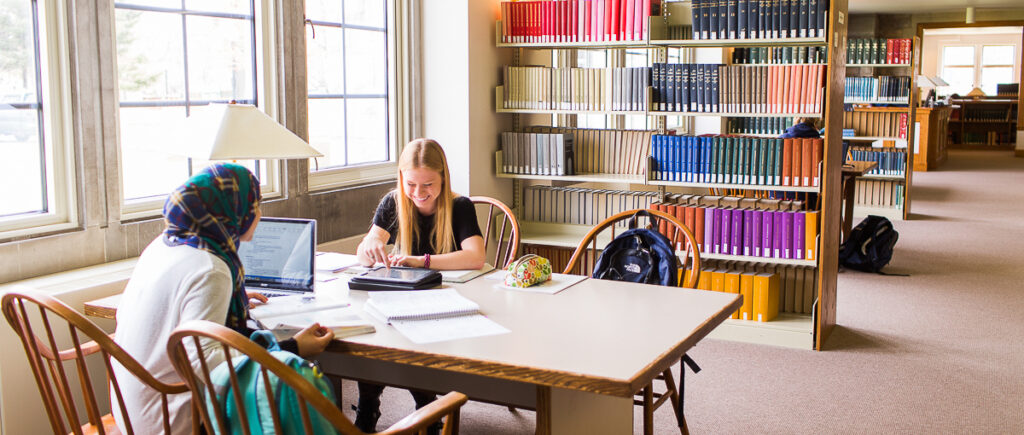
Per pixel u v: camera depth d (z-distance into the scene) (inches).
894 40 352.8
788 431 129.9
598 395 93.8
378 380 98.0
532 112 195.6
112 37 124.3
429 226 124.0
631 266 115.8
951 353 169.9
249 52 151.2
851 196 275.9
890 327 189.8
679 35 190.4
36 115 117.6
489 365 75.9
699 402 142.5
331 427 69.1
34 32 116.0
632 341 82.4
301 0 157.0
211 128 104.7
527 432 130.1
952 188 457.1
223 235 80.8
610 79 188.4
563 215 204.8
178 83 138.3
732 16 174.1
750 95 177.5
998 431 130.0
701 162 181.0
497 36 195.5
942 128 604.4
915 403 141.9
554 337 83.7
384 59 186.2
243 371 71.6
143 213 132.9
